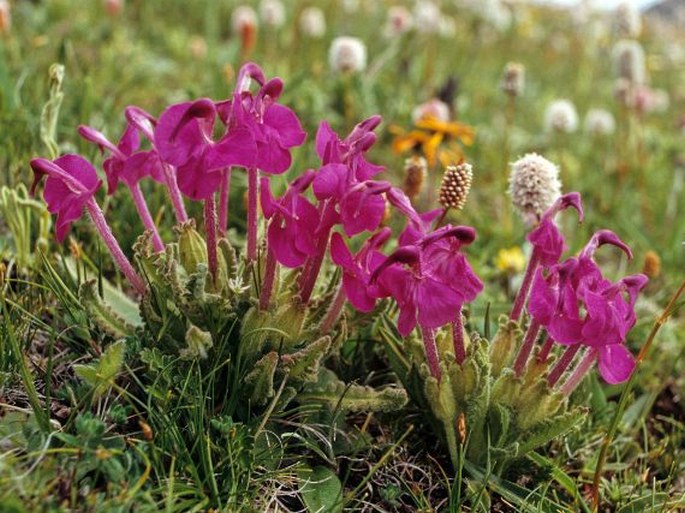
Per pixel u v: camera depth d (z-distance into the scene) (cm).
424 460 31
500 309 39
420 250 26
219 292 29
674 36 161
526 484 31
